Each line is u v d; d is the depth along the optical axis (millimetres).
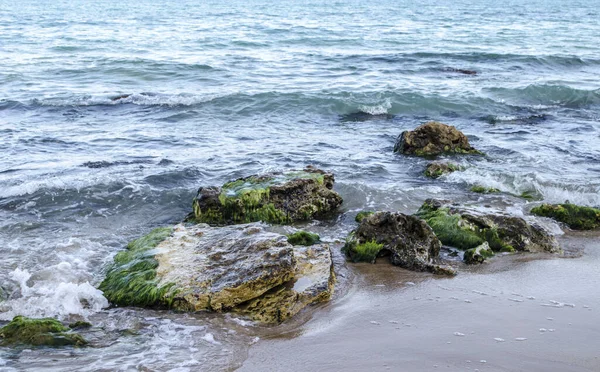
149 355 7738
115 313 9031
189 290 9125
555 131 22172
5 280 9891
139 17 70875
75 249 11359
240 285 9062
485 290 9750
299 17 76250
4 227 12367
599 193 14914
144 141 19828
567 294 9570
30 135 20125
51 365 7441
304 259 10172
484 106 25859
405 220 11320
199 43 44406
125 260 10383
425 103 25719
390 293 9656
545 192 15148
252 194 13062
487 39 52062
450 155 18516
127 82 30156
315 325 8586
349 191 14875
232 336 8273
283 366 7434
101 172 16141
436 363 7375
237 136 20812
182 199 14430
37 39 44656
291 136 20969
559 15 92750
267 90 27750
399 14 87438
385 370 7230
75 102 25125
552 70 36469
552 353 7602
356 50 43000
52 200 13891
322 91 26969
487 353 7613
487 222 11984
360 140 20547
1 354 7668
